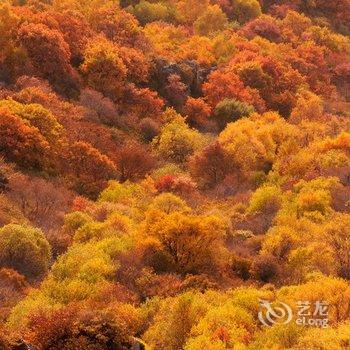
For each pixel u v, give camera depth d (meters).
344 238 74.81
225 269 69.75
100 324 48.66
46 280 67.69
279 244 73.56
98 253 70.00
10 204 93.00
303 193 100.56
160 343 50.47
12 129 115.00
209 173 130.38
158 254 69.44
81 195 115.00
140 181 128.38
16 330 50.78
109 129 152.50
